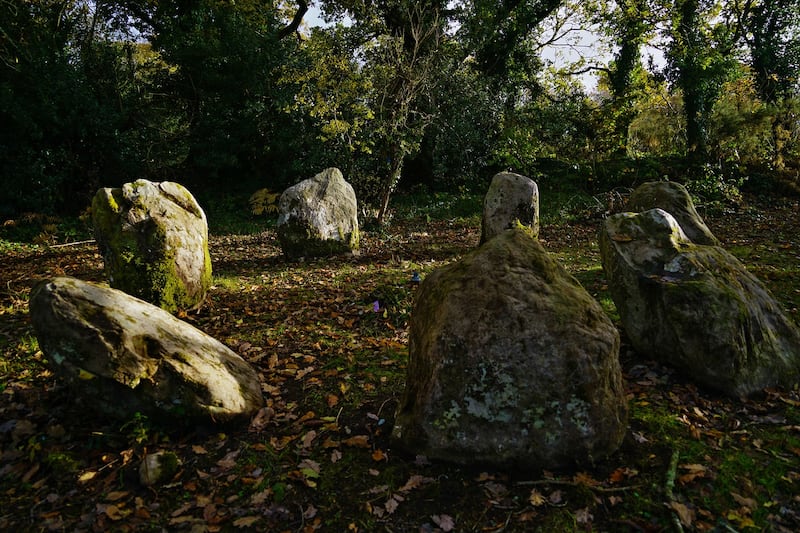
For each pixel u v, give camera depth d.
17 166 12.27
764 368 3.64
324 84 11.71
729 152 14.53
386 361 4.41
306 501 2.66
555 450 2.74
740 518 2.41
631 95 15.88
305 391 3.93
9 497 2.75
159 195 5.98
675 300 3.73
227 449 3.12
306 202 8.91
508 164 16.25
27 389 3.88
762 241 9.04
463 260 3.18
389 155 12.13
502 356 2.78
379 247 9.87
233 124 15.23
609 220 4.52
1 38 13.37
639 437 3.05
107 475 2.89
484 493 2.64
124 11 16.70
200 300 6.19
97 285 3.29
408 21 14.23
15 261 9.34
